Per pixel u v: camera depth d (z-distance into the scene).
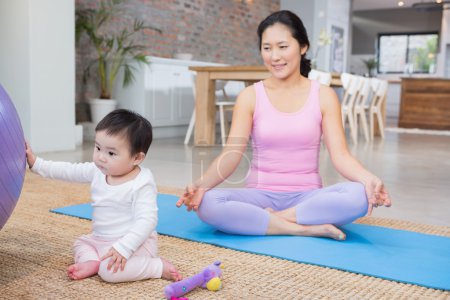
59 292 1.45
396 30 13.61
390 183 3.59
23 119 4.59
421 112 9.21
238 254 1.85
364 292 1.50
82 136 5.63
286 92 2.19
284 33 2.09
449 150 5.85
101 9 5.99
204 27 8.12
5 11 4.58
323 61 10.01
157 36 7.20
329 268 1.71
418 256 1.85
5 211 1.48
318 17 9.83
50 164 1.69
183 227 2.19
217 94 7.15
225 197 2.04
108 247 1.60
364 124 6.72
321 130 2.21
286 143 2.17
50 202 2.64
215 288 1.49
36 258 1.76
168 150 5.18
